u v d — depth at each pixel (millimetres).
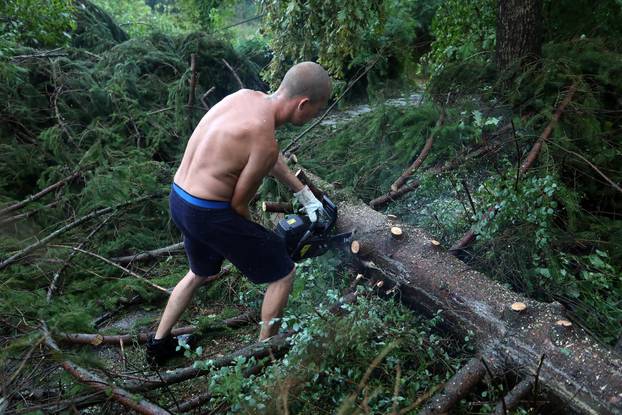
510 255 2887
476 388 2236
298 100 2273
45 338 2195
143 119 4910
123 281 3248
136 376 2516
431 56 6242
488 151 3631
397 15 7199
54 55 5465
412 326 2541
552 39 5168
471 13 5629
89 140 4609
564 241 3029
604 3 5012
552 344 2078
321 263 2990
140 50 5762
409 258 2678
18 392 2158
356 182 3824
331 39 4180
